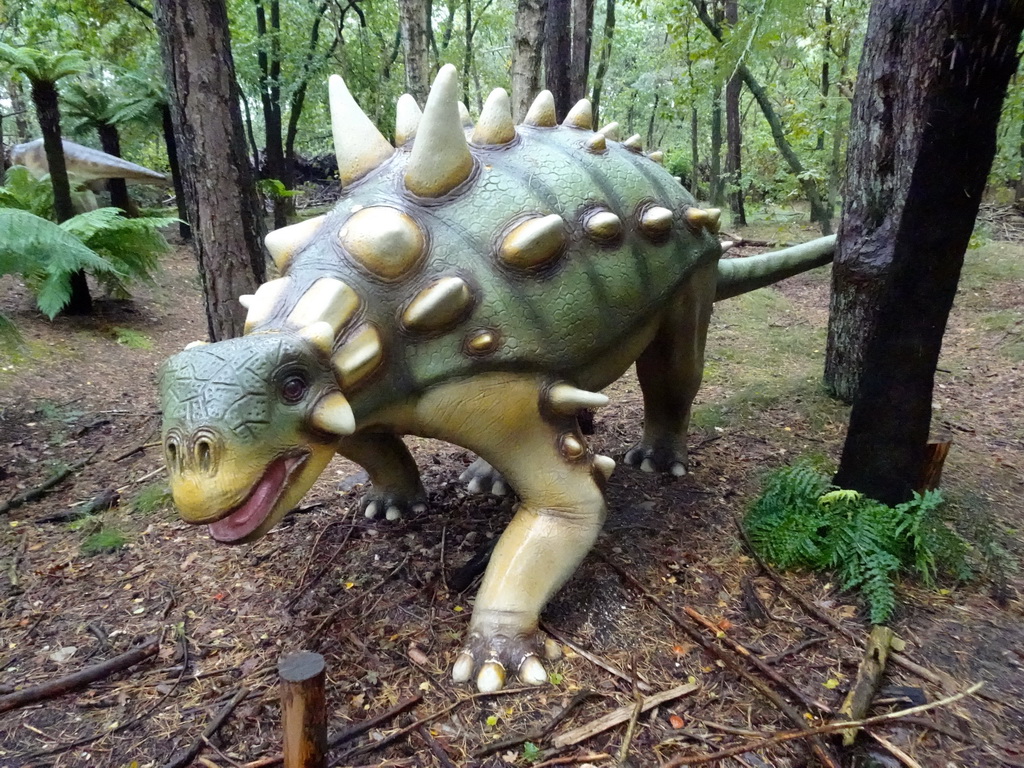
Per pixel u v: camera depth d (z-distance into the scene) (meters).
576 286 2.37
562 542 2.49
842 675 2.39
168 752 2.09
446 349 2.22
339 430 1.95
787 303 8.73
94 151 10.41
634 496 3.58
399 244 2.13
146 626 2.66
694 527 3.30
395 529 3.29
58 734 2.16
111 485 3.87
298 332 1.98
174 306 8.47
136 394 5.57
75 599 2.84
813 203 11.27
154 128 10.87
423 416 2.31
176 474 1.79
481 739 2.12
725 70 5.63
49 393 5.32
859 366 4.73
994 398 5.32
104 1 9.92
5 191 7.54
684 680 2.37
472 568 2.90
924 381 2.87
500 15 16.47
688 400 3.64
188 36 3.43
